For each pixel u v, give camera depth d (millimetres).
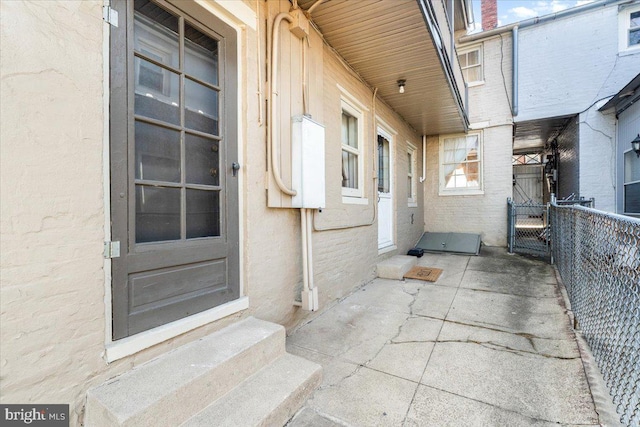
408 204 6789
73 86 1398
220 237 2174
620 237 1964
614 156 6434
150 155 1770
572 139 7273
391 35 3369
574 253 3301
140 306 1680
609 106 6242
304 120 2783
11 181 1214
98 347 1483
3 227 1195
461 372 2254
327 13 2963
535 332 2867
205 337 2014
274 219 2680
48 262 1318
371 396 1994
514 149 12148
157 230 1799
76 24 1411
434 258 6309
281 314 2781
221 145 2195
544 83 7016
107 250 1523
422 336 2855
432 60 3941
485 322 3137
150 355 1709
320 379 2092
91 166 1463
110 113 1547
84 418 1419
